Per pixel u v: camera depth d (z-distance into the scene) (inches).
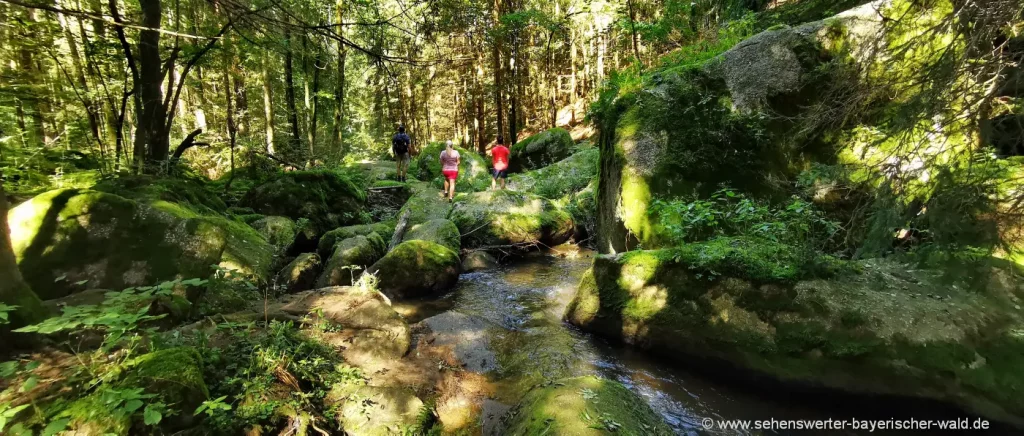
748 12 341.1
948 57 91.9
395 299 259.1
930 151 109.1
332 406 127.8
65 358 113.8
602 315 197.2
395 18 157.2
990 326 129.1
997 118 94.3
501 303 251.8
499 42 593.9
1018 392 116.6
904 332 134.1
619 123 258.2
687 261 175.9
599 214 303.0
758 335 153.4
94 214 175.3
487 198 416.8
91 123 360.8
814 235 172.7
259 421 110.9
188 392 100.1
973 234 94.5
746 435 131.2
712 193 224.2
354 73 610.5
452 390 154.2
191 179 338.3
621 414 119.3
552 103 983.6
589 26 826.8
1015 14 83.2
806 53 222.1
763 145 220.1
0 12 254.7
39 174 279.9
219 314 165.2
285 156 614.2
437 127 1323.8
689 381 160.7
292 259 289.9
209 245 184.7
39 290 155.5
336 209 419.2
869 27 208.1
